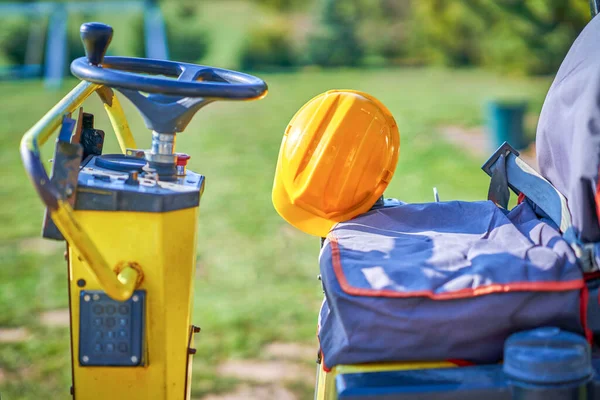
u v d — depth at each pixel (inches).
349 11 880.9
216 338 173.5
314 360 162.1
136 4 716.7
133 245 56.9
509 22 732.7
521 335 51.6
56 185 54.2
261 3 941.2
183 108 59.1
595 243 56.0
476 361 55.0
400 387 50.9
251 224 280.5
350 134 67.7
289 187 69.4
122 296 53.0
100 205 55.9
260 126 500.7
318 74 764.6
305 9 940.0
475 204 67.6
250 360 161.6
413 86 669.9
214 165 390.0
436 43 834.8
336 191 68.1
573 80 62.2
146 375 59.4
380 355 54.5
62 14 701.9
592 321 55.0
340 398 50.6
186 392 62.9
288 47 845.8
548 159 65.8
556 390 48.8
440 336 54.1
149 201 56.1
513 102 423.5
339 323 55.9
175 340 59.9
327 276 56.8
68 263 58.6
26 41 791.1
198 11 924.6
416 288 54.0
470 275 54.7
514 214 67.0
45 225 56.4
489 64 772.0
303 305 195.9
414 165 387.2
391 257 58.5
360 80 711.7
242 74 65.4
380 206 72.5
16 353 163.5
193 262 60.3
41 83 685.9
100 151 68.6
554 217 64.2
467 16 808.3
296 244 255.4
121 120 73.2
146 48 732.0
